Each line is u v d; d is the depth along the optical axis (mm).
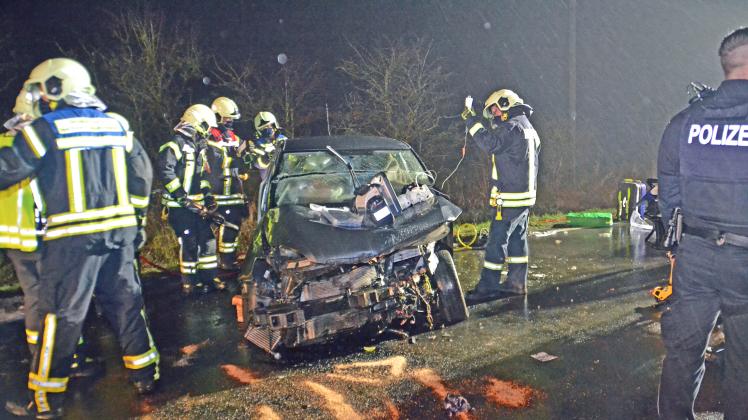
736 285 2674
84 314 3445
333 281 4191
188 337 5020
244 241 8328
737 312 2707
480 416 3402
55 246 3309
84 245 3346
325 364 4262
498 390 3727
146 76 10703
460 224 9820
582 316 5090
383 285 4273
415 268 4504
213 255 6359
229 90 13461
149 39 11133
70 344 3428
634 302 5438
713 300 2797
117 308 3732
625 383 3770
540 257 7473
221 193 6730
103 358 4562
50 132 3258
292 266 4094
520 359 4199
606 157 15000
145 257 7680
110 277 3643
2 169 3158
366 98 13477
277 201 4941
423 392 3740
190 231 6168
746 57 2623
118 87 10562
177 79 12945
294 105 12039
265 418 3504
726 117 2648
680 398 2961
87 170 3361
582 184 12875
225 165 6695
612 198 11992
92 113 3471
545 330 4766
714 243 2705
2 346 4871
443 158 11789
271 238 4250
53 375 3441
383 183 4289
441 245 4957
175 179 5766
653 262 7023
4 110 11664
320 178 5156
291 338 4258
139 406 3732
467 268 7098
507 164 5480
